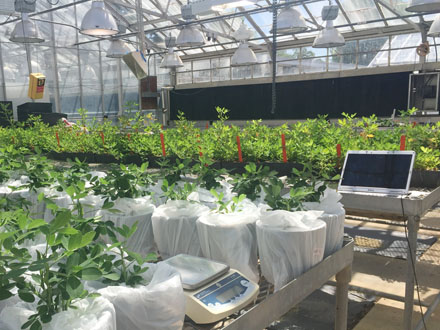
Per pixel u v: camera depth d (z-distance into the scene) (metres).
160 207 1.47
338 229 1.52
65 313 0.74
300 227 1.31
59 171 2.14
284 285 1.24
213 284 1.10
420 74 11.33
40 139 5.69
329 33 8.38
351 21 13.34
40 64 14.39
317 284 1.37
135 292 0.86
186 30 8.53
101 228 1.08
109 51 9.08
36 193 1.77
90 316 0.74
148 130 5.27
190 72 19.27
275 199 1.48
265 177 1.84
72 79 15.32
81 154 4.93
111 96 16.56
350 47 14.95
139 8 9.27
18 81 13.82
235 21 14.48
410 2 5.73
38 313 0.74
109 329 0.75
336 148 3.24
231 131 4.50
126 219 1.44
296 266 1.29
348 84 15.02
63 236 0.80
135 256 0.94
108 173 1.67
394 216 2.84
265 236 1.29
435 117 11.34
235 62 11.33
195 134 4.86
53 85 14.78
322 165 3.04
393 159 2.28
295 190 1.52
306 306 2.67
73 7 14.70
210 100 18.64
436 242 3.80
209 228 1.33
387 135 3.84
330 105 15.55
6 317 0.76
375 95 14.47
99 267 0.89
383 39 14.15
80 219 1.03
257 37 15.52
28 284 0.79
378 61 14.49
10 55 13.58
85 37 15.41
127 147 4.59
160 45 17.16
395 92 14.03
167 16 14.02
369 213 2.94
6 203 1.47
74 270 0.77
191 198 1.55
